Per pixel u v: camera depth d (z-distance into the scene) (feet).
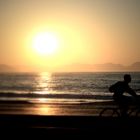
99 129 53.21
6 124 60.39
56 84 347.36
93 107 106.52
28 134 48.60
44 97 168.35
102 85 309.83
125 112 58.08
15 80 492.13
